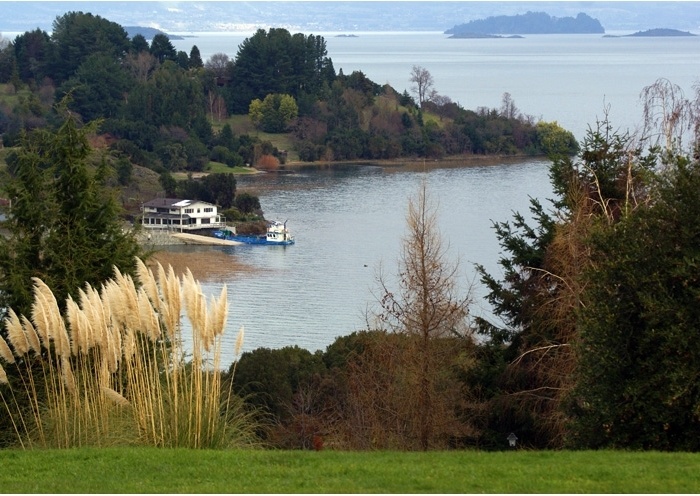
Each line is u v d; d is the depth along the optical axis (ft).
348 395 63.46
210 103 431.43
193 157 355.56
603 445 40.42
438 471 33.63
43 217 54.03
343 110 421.18
